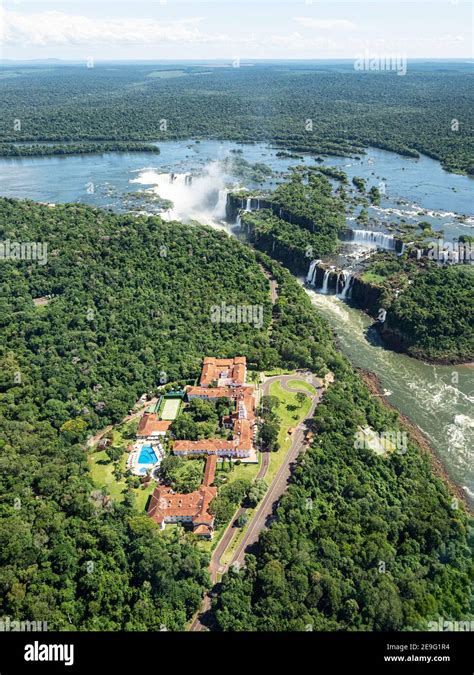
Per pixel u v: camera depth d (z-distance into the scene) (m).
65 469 155.62
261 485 153.25
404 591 131.00
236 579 128.00
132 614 121.44
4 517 138.50
